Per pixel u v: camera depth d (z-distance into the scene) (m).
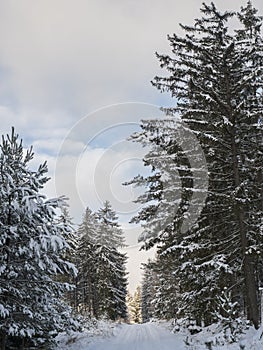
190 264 14.07
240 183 14.09
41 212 12.50
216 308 14.12
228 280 14.10
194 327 15.62
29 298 12.08
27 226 12.12
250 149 14.36
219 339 12.45
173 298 22.55
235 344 11.88
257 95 15.18
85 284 41.00
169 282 25.30
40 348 13.04
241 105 13.64
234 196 13.04
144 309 71.62
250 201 13.12
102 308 36.78
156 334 19.61
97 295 38.44
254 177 14.69
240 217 13.88
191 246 14.09
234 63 14.47
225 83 14.70
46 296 12.49
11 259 12.09
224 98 14.85
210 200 14.67
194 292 15.03
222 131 14.18
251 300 13.19
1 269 11.27
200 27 15.33
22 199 11.65
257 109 13.82
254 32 16.14
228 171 15.11
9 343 12.63
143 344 15.98
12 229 11.62
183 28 15.30
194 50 14.66
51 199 12.83
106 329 23.34
